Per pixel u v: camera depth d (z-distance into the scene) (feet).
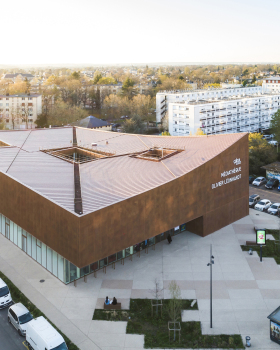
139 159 182.60
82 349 100.89
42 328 99.25
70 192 138.72
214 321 112.47
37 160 183.01
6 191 156.76
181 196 153.17
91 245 122.11
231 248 158.10
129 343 103.45
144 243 156.66
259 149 292.61
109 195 136.05
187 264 145.18
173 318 106.52
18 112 521.65
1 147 207.92
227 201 178.40
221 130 413.39
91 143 220.23
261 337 105.60
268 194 237.25
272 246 159.22
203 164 161.17
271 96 460.55
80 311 117.08
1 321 114.62
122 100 627.46
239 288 129.18
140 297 124.26
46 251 140.97
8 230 167.63
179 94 496.23
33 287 130.21
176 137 217.36
